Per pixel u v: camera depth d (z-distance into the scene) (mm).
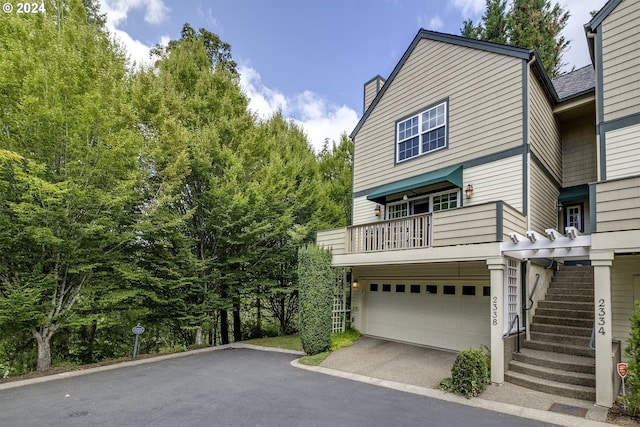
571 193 10070
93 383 6309
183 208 10852
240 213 10695
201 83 11992
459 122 9281
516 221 7109
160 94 9922
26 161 7105
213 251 11156
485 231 6656
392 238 8398
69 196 7141
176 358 8547
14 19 7465
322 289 8609
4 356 8945
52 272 7672
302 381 6453
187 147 10203
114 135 7910
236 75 14695
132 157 8312
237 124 11781
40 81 7051
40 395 5594
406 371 7082
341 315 10820
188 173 9805
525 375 6215
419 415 4844
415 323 9508
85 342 10367
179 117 10719
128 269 8625
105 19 13297
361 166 12031
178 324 10984
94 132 7789
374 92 13320
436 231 7461
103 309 9031
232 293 11094
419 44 10648
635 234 5078
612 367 5227
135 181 8367
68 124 7387
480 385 5785
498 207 6531
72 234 7664
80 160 7566
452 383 5961
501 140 8328
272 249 11969
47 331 7633
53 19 8641
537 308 8047
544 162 8977
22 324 7230
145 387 6035
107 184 8070
